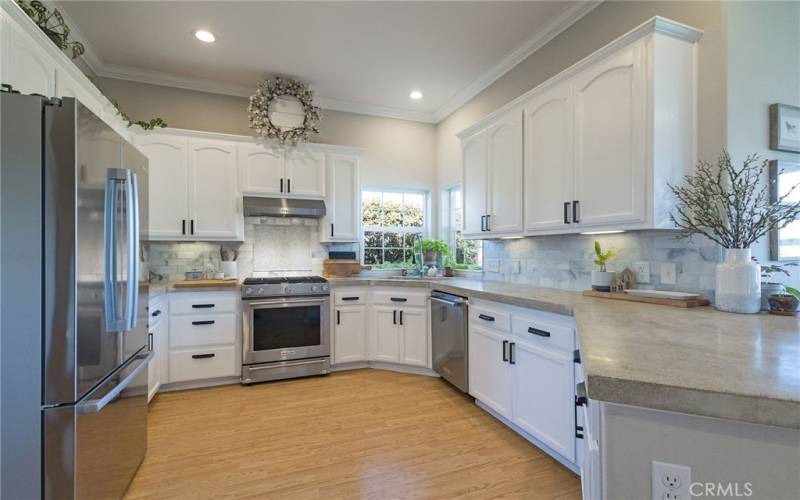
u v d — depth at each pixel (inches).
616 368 32.4
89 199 55.1
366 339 143.9
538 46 117.3
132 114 138.9
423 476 74.1
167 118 143.1
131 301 65.4
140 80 139.2
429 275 164.1
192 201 135.1
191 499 67.2
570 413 72.9
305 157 150.1
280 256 156.8
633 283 86.2
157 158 131.4
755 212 66.8
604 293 85.2
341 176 156.1
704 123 73.2
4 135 50.2
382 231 176.1
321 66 133.9
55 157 51.4
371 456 81.4
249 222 149.3
